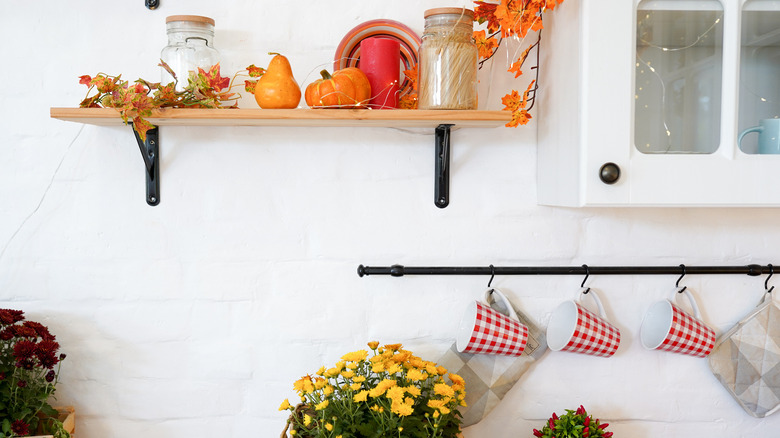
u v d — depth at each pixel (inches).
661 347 52.2
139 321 51.7
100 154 50.7
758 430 55.2
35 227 50.6
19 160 50.3
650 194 42.2
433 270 52.0
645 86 42.6
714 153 42.8
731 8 42.1
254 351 52.4
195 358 52.2
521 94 52.5
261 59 51.0
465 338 50.6
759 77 43.1
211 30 47.7
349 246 52.4
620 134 41.9
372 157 52.2
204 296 52.0
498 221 53.1
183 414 52.4
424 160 52.5
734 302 54.9
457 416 51.6
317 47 51.3
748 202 42.6
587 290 53.1
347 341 52.9
